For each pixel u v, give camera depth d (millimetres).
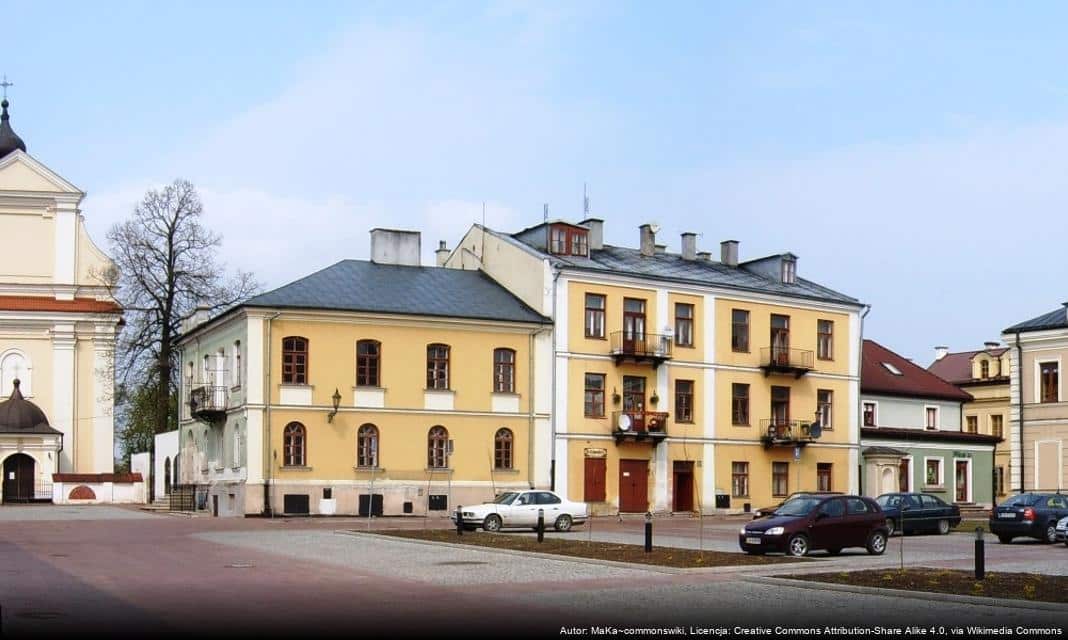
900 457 64312
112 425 73188
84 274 74500
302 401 50531
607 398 56469
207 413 53531
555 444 54781
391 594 19781
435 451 52938
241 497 49688
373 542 32906
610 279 56812
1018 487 58562
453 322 53438
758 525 28812
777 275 64000
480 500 53281
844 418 63312
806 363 61969
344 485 50719
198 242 64688
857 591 20625
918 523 42656
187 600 18688
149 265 63594
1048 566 26969
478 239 61125
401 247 57875
